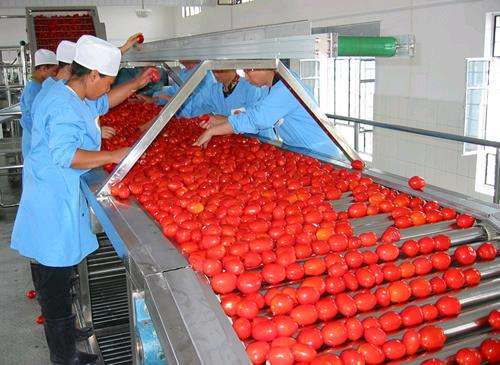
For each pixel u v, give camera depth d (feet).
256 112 8.14
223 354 3.26
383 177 6.93
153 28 51.16
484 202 5.74
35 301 11.25
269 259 4.41
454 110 16.42
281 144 9.64
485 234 5.11
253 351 3.35
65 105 6.98
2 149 17.60
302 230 4.96
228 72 11.69
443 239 4.75
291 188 6.31
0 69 27.73
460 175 16.43
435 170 17.44
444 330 3.88
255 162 7.59
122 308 9.94
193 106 12.78
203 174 6.84
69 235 7.82
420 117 17.79
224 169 7.25
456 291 4.26
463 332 3.93
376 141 20.21
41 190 7.67
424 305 4.00
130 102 14.58
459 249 4.60
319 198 5.90
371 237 4.82
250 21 33.86
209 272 4.10
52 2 37.65
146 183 6.44
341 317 3.91
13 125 24.54
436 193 6.16
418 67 17.65
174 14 51.11
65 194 7.66
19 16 20.89
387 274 4.28
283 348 3.34
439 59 16.78
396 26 18.69
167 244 4.68
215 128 8.33
